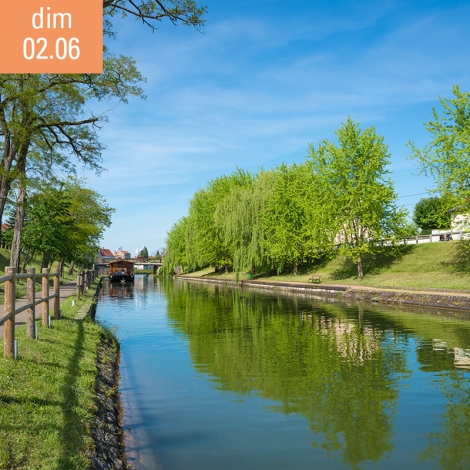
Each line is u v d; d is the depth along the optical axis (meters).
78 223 50.91
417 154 32.81
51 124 18.64
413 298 29.11
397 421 8.12
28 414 5.82
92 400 7.48
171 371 12.05
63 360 9.12
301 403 9.20
